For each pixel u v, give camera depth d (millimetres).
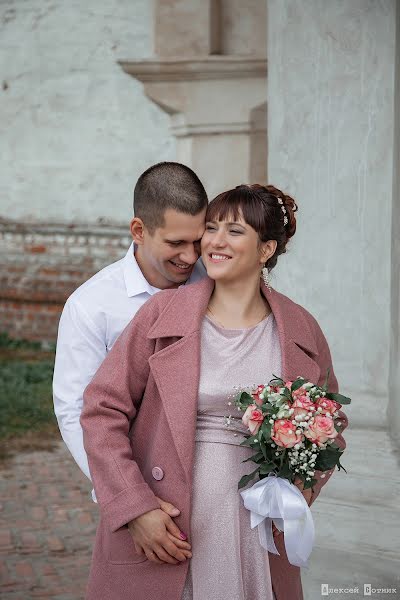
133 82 9922
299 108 3590
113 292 2672
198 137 5230
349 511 3488
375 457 3469
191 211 2459
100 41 9992
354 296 3537
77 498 5641
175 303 2432
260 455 2260
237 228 2371
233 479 2324
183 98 5164
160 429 2375
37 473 6156
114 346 2443
